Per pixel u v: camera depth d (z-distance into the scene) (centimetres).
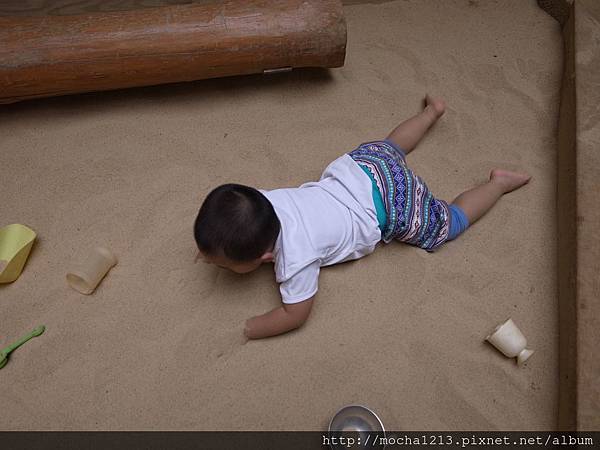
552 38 232
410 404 157
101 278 174
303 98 213
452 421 155
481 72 222
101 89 203
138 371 161
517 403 159
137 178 195
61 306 171
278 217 158
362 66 222
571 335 158
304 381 160
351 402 158
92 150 201
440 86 217
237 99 213
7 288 175
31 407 157
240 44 195
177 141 203
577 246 165
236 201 149
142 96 214
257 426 154
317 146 202
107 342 165
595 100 194
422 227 171
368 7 240
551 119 211
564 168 190
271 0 198
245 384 160
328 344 165
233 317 169
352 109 211
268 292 173
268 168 197
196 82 217
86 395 158
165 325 168
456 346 165
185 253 179
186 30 194
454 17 238
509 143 204
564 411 152
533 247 183
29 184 194
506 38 232
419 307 171
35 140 204
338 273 175
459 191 194
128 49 192
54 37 191
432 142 204
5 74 191
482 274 177
